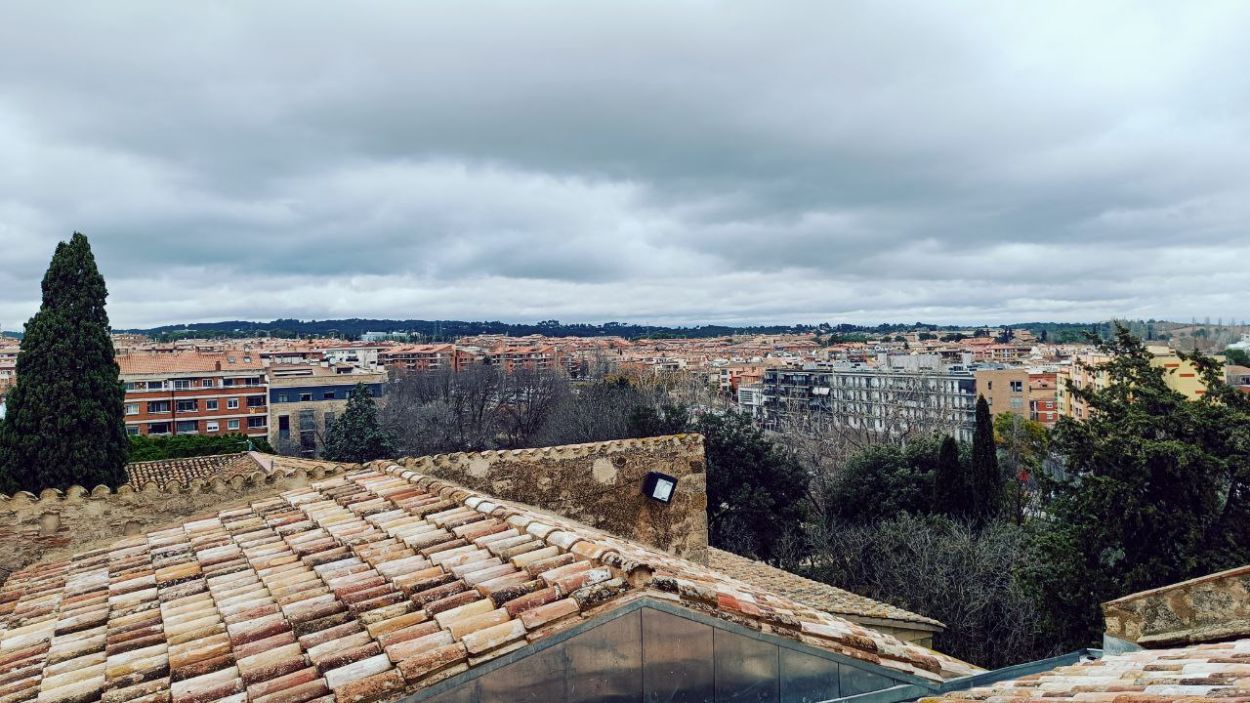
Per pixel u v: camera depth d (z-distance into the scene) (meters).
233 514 9.16
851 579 27.92
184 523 9.00
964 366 100.62
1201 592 6.23
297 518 8.54
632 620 4.71
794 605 6.33
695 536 12.47
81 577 7.55
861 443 43.97
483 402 74.00
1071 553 17.58
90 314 22.25
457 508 7.96
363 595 5.79
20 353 21.62
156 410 73.00
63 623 6.25
